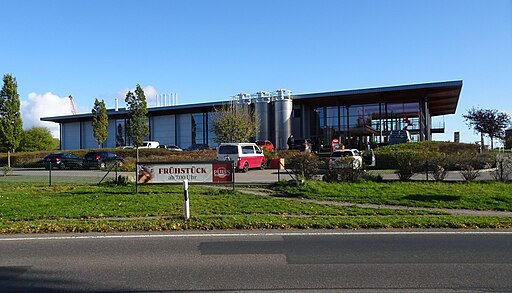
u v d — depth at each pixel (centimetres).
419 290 580
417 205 1395
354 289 586
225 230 1030
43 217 1191
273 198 1530
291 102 5838
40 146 8200
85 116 7094
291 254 787
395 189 1688
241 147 2941
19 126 4019
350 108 6234
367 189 1691
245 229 1040
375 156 3088
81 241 912
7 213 1238
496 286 596
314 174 1997
